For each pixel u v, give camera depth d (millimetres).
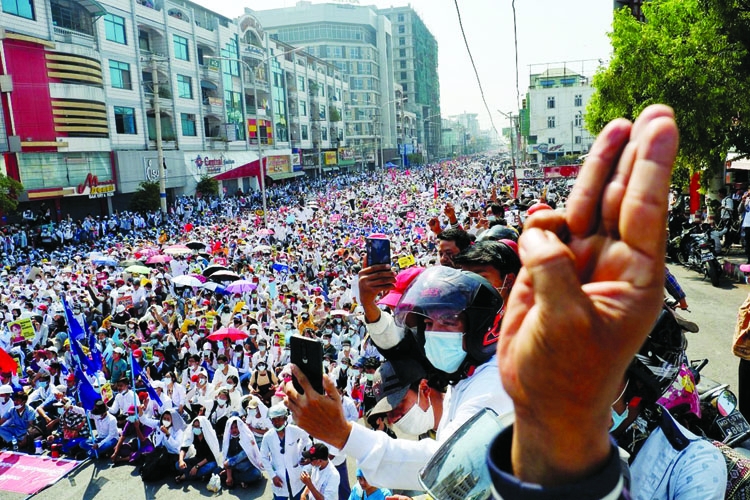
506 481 804
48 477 9781
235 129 54688
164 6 45031
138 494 9133
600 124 22562
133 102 41688
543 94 71125
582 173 859
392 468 1656
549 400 754
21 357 13812
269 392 10984
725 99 15461
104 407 10430
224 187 53625
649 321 750
